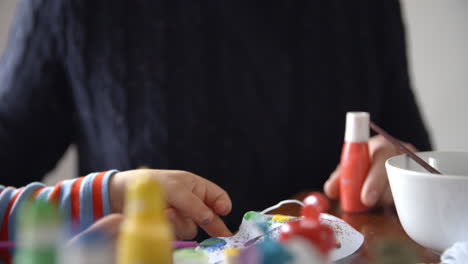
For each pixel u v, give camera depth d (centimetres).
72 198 51
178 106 91
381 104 100
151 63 90
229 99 92
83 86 91
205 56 92
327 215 52
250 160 93
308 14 95
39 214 25
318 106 96
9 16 150
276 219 49
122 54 90
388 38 100
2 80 90
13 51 91
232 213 91
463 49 184
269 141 93
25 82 89
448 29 184
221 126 92
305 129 96
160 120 90
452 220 40
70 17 89
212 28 92
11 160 84
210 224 50
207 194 53
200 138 91
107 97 90
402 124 97
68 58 90
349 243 45
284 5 94
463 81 187
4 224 48
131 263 26
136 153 90
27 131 88
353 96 97
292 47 95
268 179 94
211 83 92
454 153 51
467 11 181
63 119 96
